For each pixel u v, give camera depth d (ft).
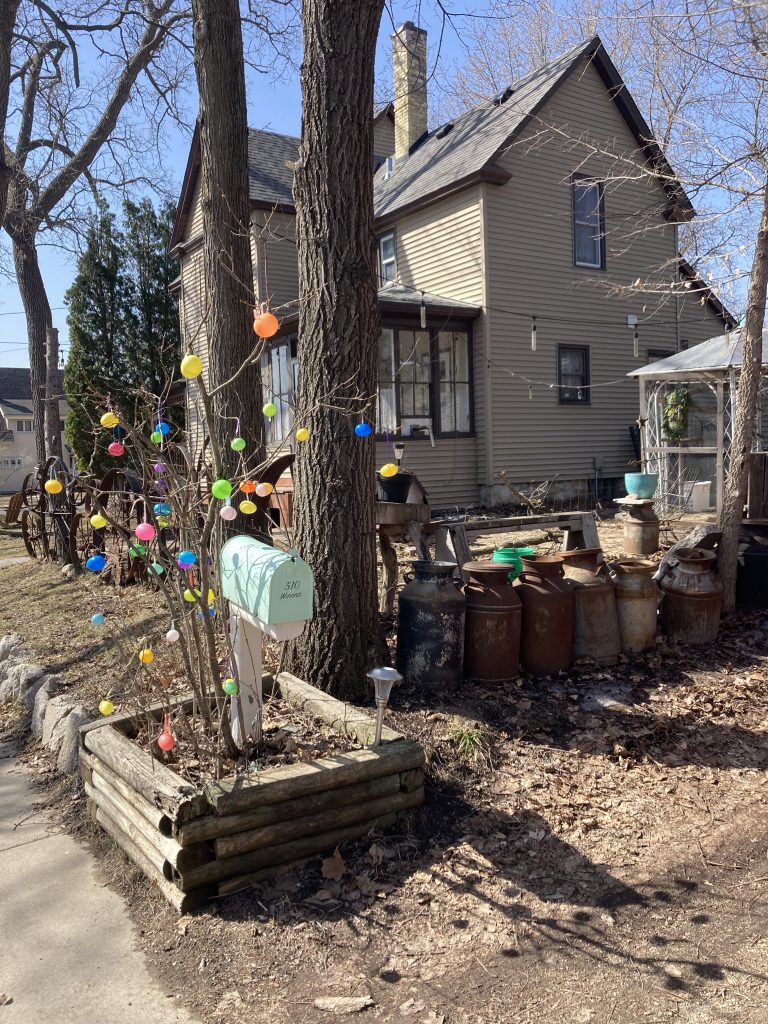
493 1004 8.39
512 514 42.52
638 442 52.06
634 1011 8.21
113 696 15.83
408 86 55.47
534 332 43.42
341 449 14.67
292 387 44.09
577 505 48.62
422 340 43.93
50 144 54.90
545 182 46.83
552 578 16.80
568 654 17.15
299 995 8.62
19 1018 8.38
